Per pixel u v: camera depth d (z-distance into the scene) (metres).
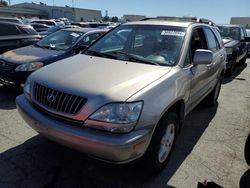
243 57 12.41
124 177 3.28
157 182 3.23
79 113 2.76
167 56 3.74
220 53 5.66
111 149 2.62
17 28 8.64
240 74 10.53
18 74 5.77
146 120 2.80
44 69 3.53
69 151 3.75
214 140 4.45
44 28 23.33
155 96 2.94
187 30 4.11
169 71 3.41
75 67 3.46
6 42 8.27
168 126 3.29
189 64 3.88
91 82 2.97
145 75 3.20
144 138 2.78
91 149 2.70
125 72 3.25
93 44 4.46
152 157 3.10
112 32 4.51
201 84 4.41
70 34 7.08
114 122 2.66
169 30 4.12
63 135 2.79
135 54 3.90
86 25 25.50
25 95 3.45
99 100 2.73
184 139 4.41
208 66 4.61
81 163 3.50
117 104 2.70
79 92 2.84
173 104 3.36
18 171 3.28
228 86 8.38
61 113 2.87
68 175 3.26
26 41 8.70
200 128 4.91
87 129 2.73
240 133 4.78
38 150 3.75
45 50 6.55
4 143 3.89
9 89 6.43
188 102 3.92
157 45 3.93
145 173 3.31
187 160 3.76
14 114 4.98
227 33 11.28
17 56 6.16
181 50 3.79
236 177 3.45
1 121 4.64
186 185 3.22
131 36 4.20
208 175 3.45
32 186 3.04
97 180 3.20
